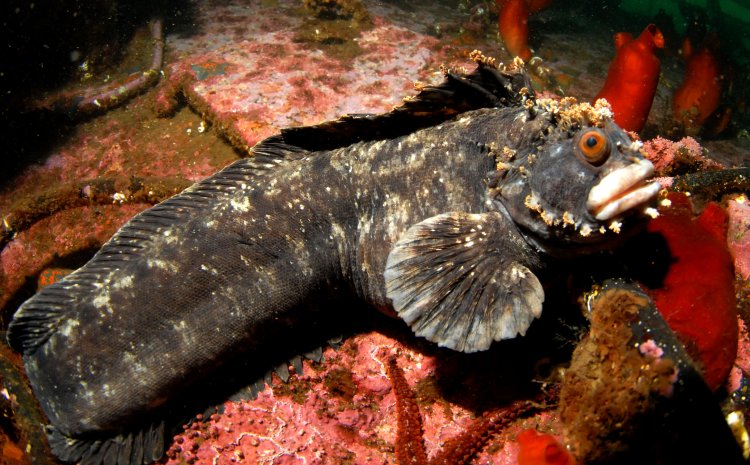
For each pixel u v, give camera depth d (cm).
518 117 40
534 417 40
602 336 35
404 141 43
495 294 38
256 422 42
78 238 61
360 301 47
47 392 42
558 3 149
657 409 33
